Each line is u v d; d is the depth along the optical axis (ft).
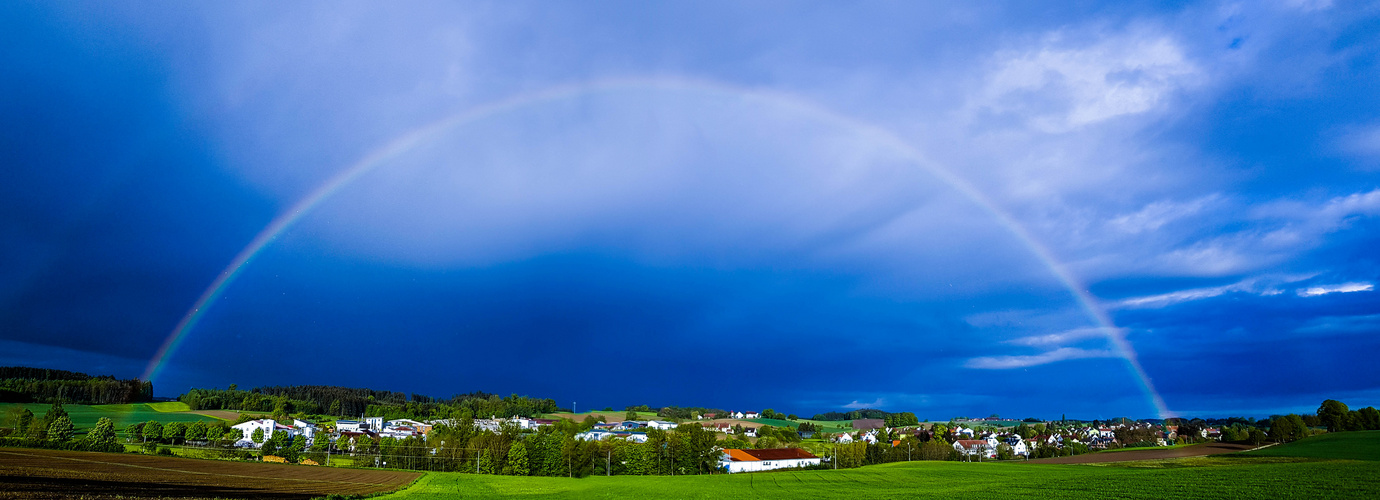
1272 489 160.97
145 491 175.11
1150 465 361.51
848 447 470.80
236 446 436.76
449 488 254.88
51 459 258.16
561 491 248.93
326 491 215.10
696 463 400.67
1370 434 518.37
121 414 565.94
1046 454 526.98
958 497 175.63
